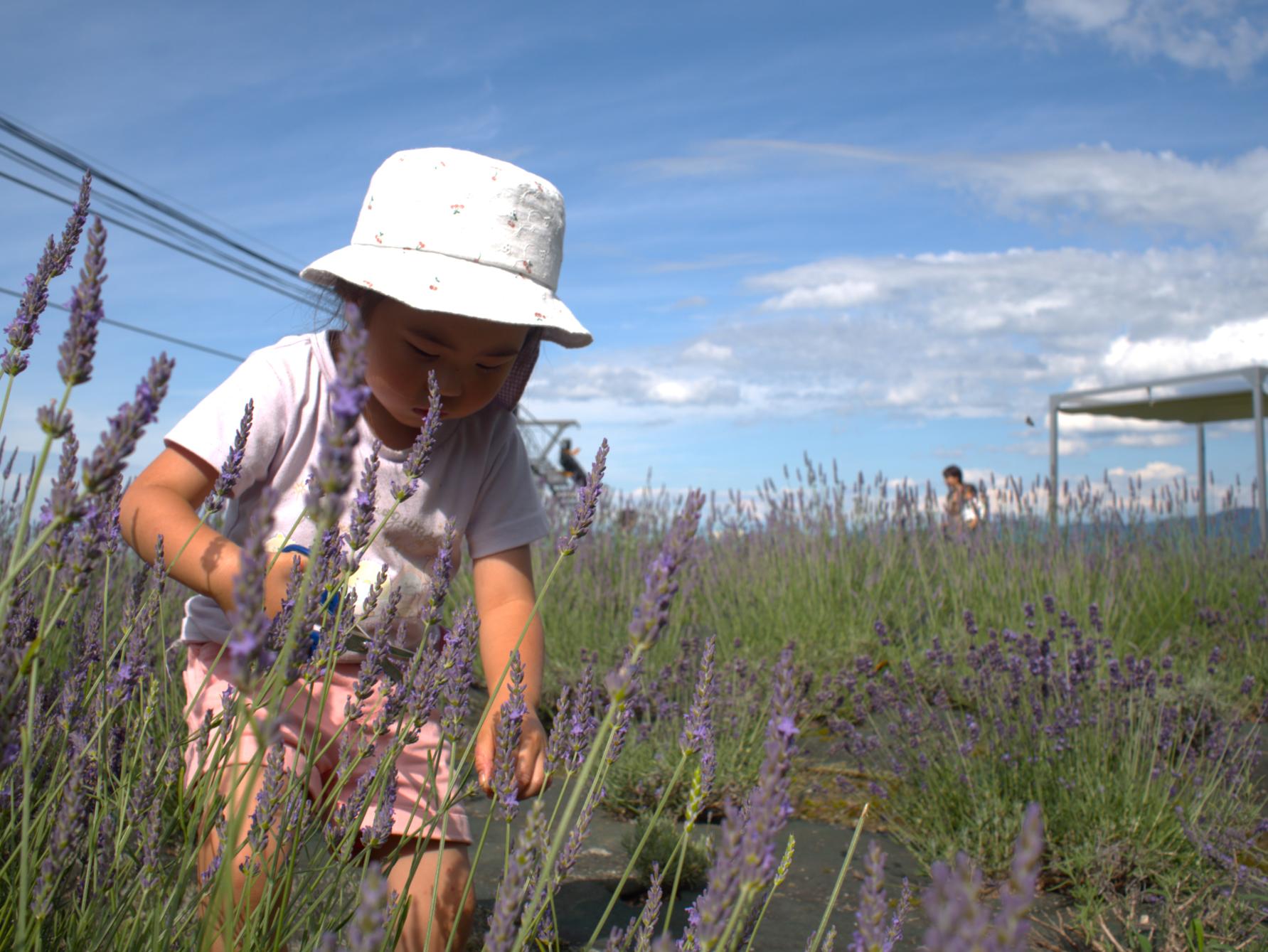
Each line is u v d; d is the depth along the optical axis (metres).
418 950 1.70
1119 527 6.64
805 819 3.26
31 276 1.24
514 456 2.35
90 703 1.44
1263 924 2.39
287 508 1.98
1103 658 3.64
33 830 1.22
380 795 1.55
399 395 1.97
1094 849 2.65
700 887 2.72
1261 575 6.27
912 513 6.84
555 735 1.49
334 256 2.07
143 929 1.27
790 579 6.02
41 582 1.47
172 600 2.92
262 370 1.99
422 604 2.10
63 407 0.84
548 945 1.39
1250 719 4.09
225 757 1.32
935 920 0.53
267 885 1.29
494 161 2.06
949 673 4.42
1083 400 12.29
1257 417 10.47
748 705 3.71
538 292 2.01
